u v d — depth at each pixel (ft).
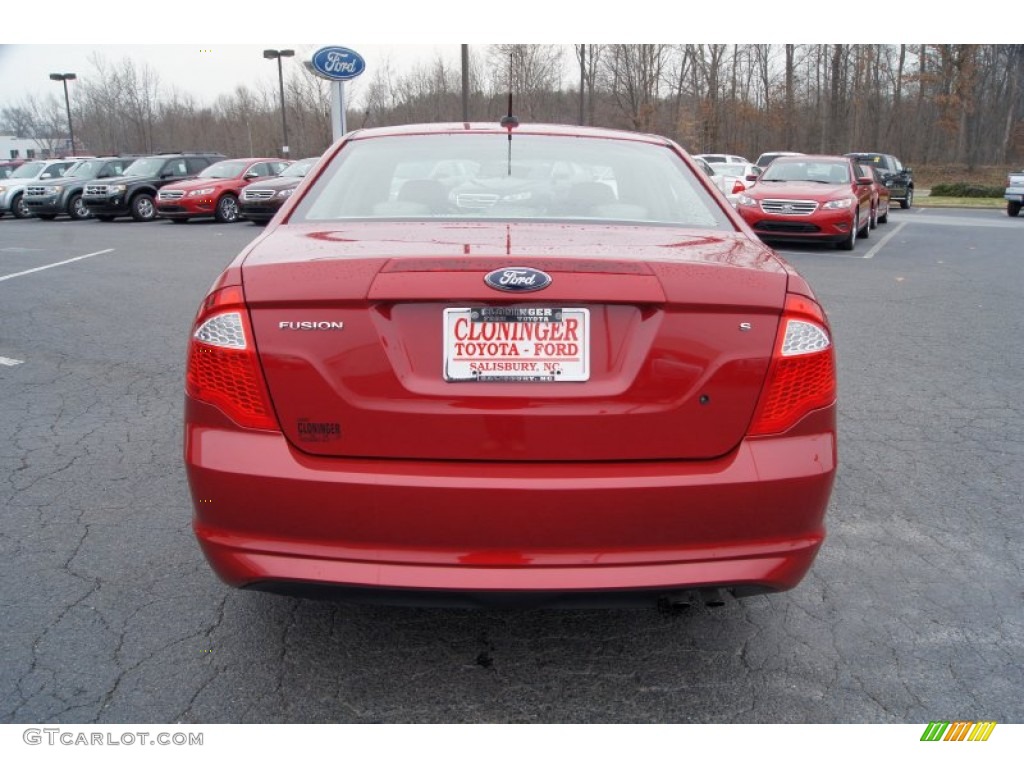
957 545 12.05
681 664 9.23
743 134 199.62
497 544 7.37
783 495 7.56
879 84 198.70
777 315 7.64
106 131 201.87
